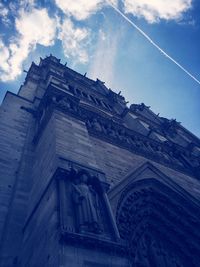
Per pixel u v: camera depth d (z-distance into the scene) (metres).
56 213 9.26
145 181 16.97
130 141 21.05
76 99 19.31
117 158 17.09
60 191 10.15
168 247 16.48
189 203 18.08
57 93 18.77
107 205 10.68
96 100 36.22
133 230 14.31
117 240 9.27
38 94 25.77
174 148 25.36
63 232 8.23
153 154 20.53
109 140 18.45
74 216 9.43
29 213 12.66
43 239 9.39
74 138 14.08
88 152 13.50
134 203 15.32
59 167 11.03
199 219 17.75
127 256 8.94
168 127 36.31
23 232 12.23
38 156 15.66
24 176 15.43
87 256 8.11
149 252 15.09
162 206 17.14
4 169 15.56
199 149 30.89
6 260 11.05
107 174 14.84
